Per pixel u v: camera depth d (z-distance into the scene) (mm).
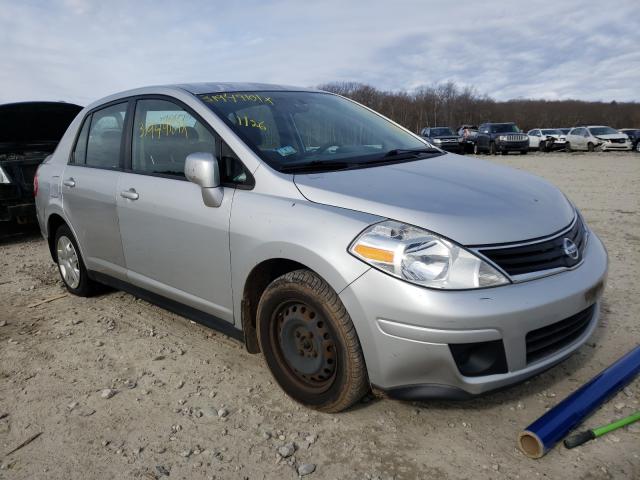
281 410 2857
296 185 2795
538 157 24578
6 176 6801
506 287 2330
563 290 2438
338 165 3074
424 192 2678
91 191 4031
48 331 4043
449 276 2299
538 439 2354
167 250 3430
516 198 2740
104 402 3021
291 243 2621
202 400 2994
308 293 2607
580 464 2352
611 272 4809
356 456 2475
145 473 2432
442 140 28891
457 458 2432
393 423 2699
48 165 4762
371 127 3816
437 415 2752
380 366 2418
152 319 4184
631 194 9641
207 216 3090
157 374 3312
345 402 2637
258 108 3426
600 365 3176
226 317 3182
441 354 2289
